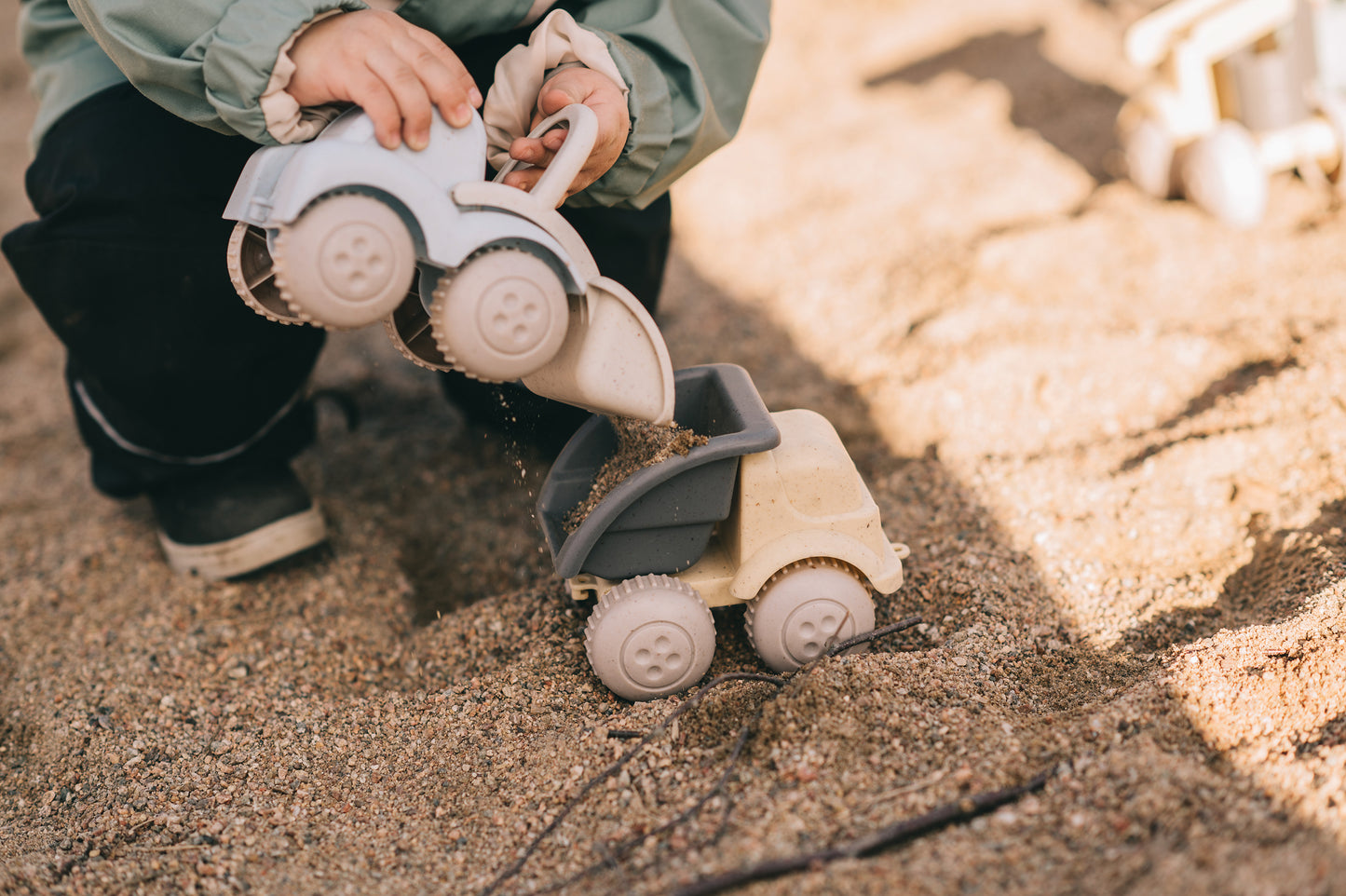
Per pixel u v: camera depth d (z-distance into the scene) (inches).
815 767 42.0
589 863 40.0
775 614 48.3
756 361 84.0
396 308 43.5
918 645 52.3
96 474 66.6
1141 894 33.3
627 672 47.6
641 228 60.4
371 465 77.2
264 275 41.9
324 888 41.3
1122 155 103.8
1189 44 91.8
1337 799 36.5
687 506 47.3
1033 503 62.2
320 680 56.7
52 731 54.1
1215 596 54.6
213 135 52.2
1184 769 38.7
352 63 39.9
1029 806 38.7
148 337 55.1
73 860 44.6
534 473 60.1
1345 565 51.5
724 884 36.2
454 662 56.2
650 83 48.8
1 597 66.9
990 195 103.7
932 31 147.5
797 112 130.6
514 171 44.8
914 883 35.3
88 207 51.8
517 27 54.4
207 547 63.2
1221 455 62.9
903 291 89.5
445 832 43.8
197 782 49.1
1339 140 88.7
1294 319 75.1
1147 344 75.9
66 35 56.4
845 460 48.8
